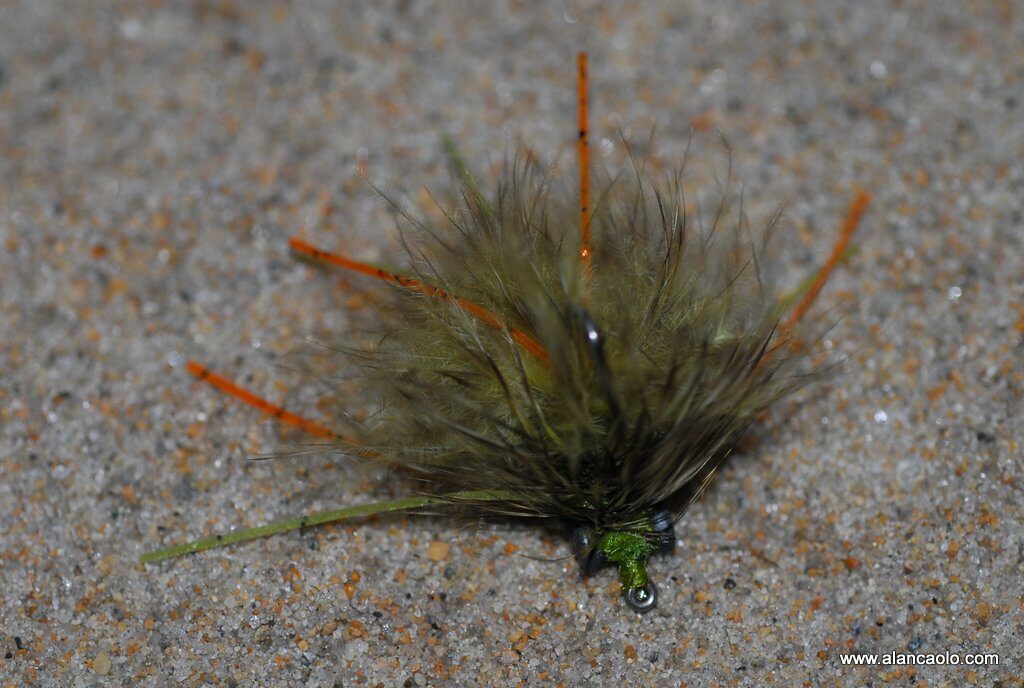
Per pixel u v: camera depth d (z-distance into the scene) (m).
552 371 0.39
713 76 0.44
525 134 0.43
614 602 0.40
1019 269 0.42
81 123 0.44
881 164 0.43
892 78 0.44
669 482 0.40
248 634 0.40
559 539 0.40
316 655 0.40
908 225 0.42
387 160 0.43
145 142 0.43
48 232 0.43
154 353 0.42
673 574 0.40
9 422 0.41
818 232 0.42
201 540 0.40
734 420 0.39
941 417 0.41
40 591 0.40
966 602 0.40
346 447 0.40
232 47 0.44
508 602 0.40
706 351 0.39
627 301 0.39
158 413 0.41
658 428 0.39
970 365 0.41
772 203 0.43
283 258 0.43
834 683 0.40
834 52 0.44
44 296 0.42
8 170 0.43
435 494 0.40
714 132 0.43
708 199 0.43
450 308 0.39
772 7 0.44
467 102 0.44
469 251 0.40
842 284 0.42
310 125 0.44
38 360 0.42
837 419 0.41
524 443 0.39
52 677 0.40
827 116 0.43
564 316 0.39
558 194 0.41
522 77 0.44
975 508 0.40
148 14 0.45
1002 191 0.42
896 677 0.40
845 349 0.41
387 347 0.40
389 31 0.44
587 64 0.44
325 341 0.41
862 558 0.40
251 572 0.40
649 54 0.44
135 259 0.42
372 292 0.42
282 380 0.42
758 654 0.40
